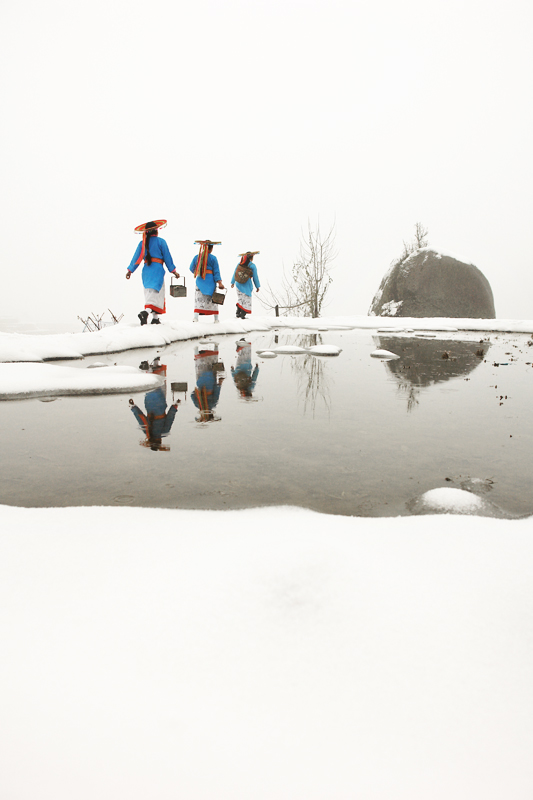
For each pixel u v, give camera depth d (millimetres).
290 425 2730
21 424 2740
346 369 5027
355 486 1789
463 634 890
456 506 1528
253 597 979
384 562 1131
